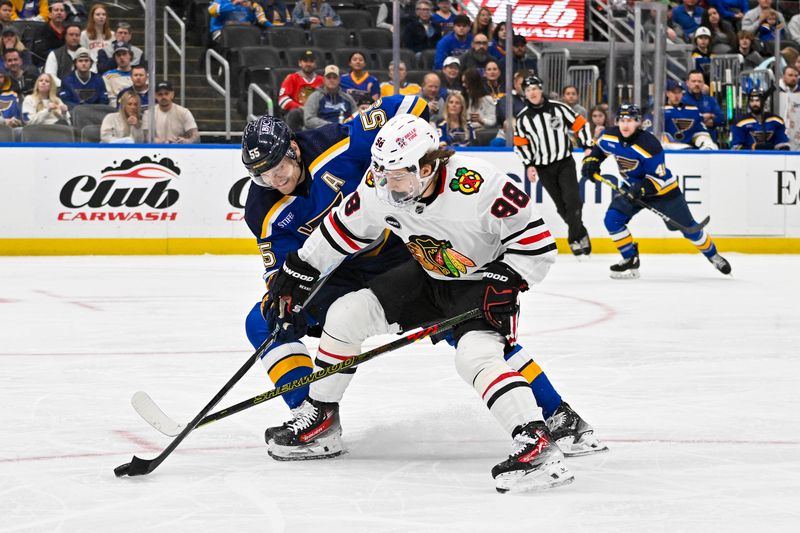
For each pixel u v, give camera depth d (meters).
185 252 22.20
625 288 16.88
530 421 5.69
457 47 24.64
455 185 5.82
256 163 6.32
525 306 14.48
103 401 8.15
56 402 8.10
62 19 22.95
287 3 27.31
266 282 6.86
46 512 5.24
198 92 25.14
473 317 5.93
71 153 21.61
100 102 22.34
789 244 24.34
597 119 24.11
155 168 21.98
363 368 9.56
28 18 24.38
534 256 5.84
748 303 14.87
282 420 7.54
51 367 9.68
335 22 26.56
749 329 12.23
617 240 18.31
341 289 6.84
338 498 5.51
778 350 10.68
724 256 23.44
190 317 13.14
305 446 6.38
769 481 5.81
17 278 17.59
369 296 6.41
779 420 7.43
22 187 21.47
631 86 24.31
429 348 10.71
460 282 6.21
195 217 22.19
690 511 5.23
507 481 5.61
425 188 5.82
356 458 6.46
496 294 5.85
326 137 6.75
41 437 6.95
